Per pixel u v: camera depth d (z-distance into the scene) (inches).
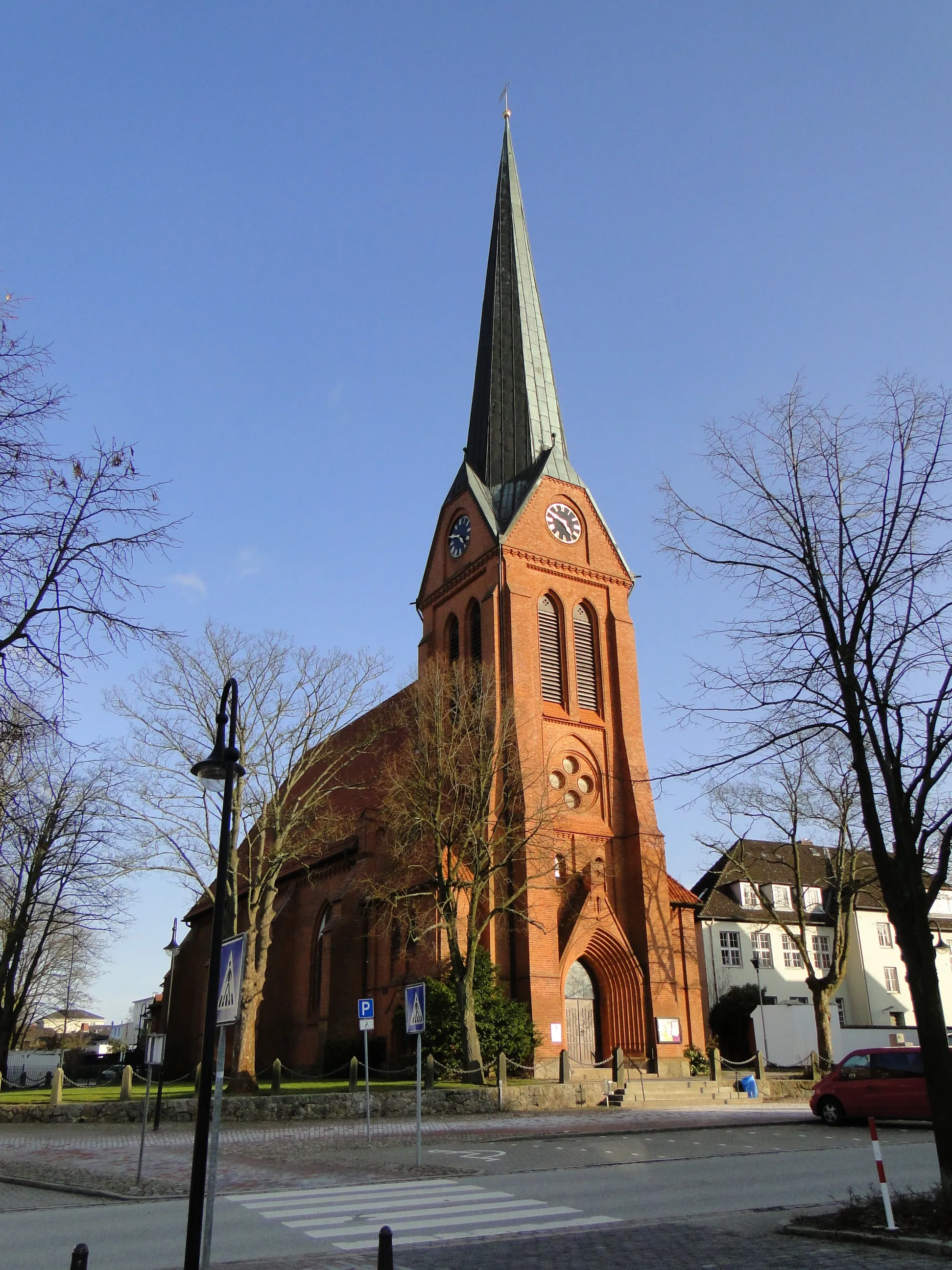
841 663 669.9
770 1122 1175.0
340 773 2363.4
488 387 2244.1
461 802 1573.6
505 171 2463.1
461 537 2090.3
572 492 2074.3
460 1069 1435.8
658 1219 578.2
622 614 2046.0
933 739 622.8
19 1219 604.7
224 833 502.0
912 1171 765.9
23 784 1315.2
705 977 2511.1
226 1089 1380.4
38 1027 5492.1
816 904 2746.1
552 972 1630.2
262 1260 477.1
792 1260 460.8
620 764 1920.5
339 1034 1831.9
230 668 1514.5
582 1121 1172.5
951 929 2817.4
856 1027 2247.8
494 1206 624.1
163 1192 700.0
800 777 1582.2
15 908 1929.1
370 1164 821.2
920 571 661.9
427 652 2126.0
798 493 709.3
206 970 2471.7
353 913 1905.8
